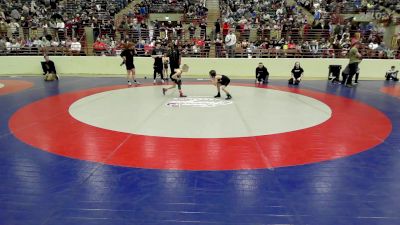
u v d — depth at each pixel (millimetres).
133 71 13000
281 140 5867
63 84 12992
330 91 11727
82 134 6148
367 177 4363
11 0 22953
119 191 3896
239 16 21438
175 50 11625
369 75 16172
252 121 7203
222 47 16500
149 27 18859
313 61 15984
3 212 3422
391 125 6996
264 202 3662
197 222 3254
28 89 11648
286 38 17484
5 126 6680
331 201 3701
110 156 5027
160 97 10102
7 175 4340
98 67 16625
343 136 6156
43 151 5238
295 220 3307
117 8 22250
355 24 19219
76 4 23109
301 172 4492
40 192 3865
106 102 9266
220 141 5777
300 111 8281
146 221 3264
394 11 21094
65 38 17750
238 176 4344
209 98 9984
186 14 21109
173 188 3986
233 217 3352
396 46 17562
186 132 6305
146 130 6426
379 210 3521
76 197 3746
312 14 21766
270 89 12070
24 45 17094
